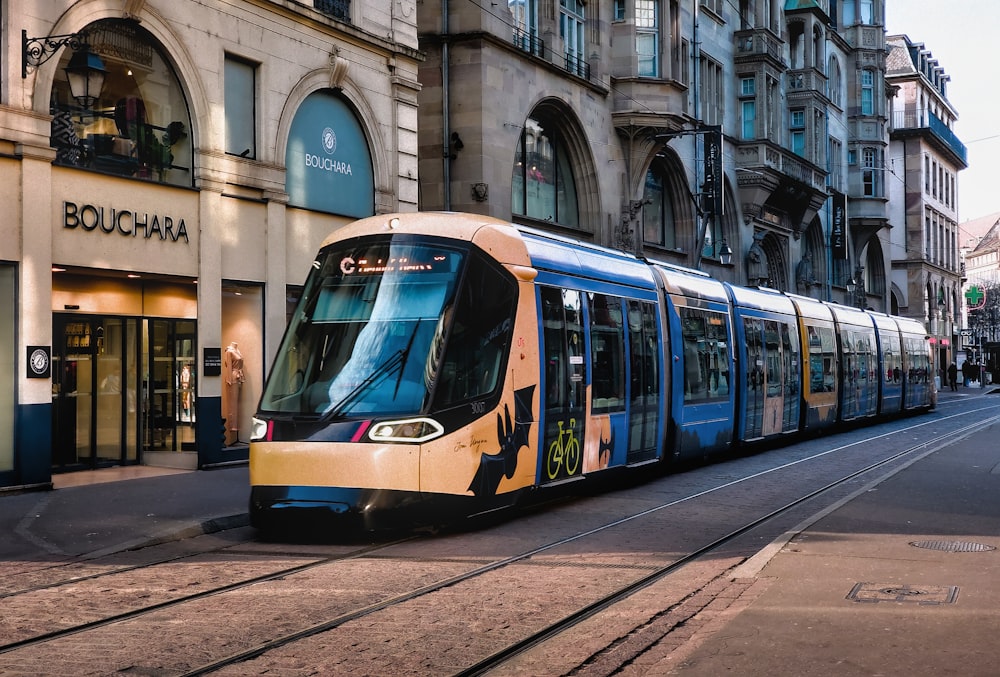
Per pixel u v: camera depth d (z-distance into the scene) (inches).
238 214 705.6
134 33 640.4
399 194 852.6
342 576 355.6
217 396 682.2
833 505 494.0
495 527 464.4
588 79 1190.9
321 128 783.1
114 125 627.2
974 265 6825.8
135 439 685.3
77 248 593.3
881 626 266.5
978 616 276.4
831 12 2208.4
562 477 519.5
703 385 724.7
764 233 1711.4
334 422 429.1
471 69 1003.9
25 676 240.2
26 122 563.2
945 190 3169.3
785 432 918.4
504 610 303.6
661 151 1371.8
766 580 325.4
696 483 633.0
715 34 1563.7
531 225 1104.8
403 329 443.5
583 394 540.7
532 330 491.8
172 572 369.4
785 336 930.1
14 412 561.6
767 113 1656.0
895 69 2891.2
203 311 673.6
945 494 537.0
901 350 1390.3
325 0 787.4
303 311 464.4
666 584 340.8
